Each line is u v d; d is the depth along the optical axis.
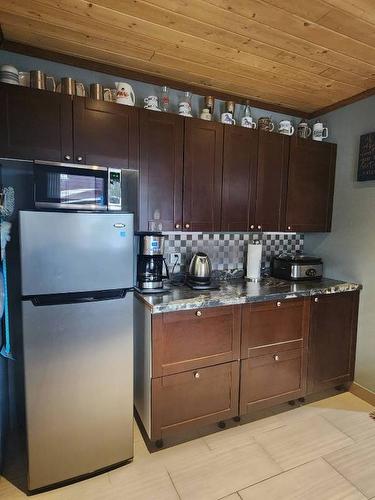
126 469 1.64
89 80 1.96
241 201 2.24
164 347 1.73
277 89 2.27
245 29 1.55
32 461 1.45
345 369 2.40
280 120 2.64
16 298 1.64
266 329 2.04
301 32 1.57
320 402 2.31
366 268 2.34
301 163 2.43
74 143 1.71
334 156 2.56
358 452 1.79
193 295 1.93
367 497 1.49
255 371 2.03
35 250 1.36
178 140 2.00
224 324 1.89
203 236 2.46
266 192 2.32
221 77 2.10
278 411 2.19
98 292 1.52
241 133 2.20
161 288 1.99
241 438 1.90
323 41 1.64
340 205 2.53
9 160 1.56
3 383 1.63
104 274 1.51
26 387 1.40
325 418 2.11
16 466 1.63
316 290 2.18
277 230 2.40
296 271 2.44
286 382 2.15
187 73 2.05
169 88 2.19
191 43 1.70
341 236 2.53
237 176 2.21
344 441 1.88
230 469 1.65
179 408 1.80
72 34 1.63
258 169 2.28
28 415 1.42
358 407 2.25
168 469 1.65
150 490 1.51
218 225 2.18
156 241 1.93
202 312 1.82
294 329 2.14
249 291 2.09
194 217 2.09
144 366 1.82
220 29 1.56
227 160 2.16
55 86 1.82
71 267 1.43
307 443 1.86
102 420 1.58
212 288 2.12
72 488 1.52
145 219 1.95
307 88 2.24
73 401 1.50
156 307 1.67
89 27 1.56
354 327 2.40
